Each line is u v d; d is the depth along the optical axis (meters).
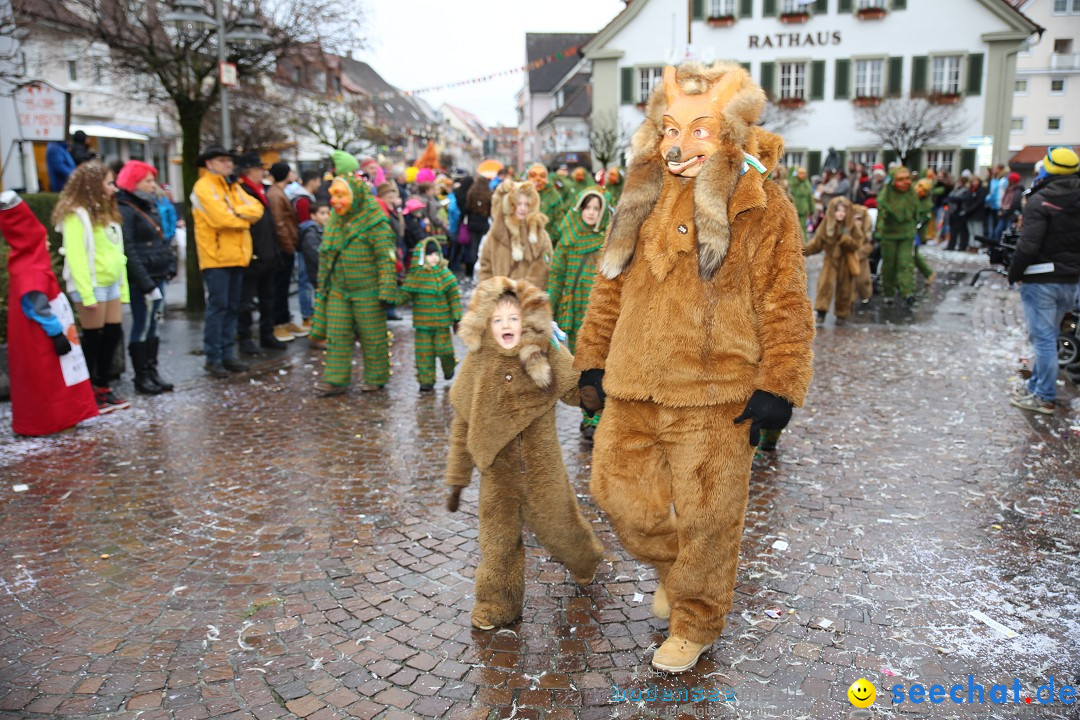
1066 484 5.02
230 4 11.31
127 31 10.52
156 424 6.50
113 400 6.95
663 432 2.99
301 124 20.70
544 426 3.38
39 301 5.91
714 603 3.06
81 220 6.38
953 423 6.29
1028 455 5.54
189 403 7.16
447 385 7.90
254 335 10.66
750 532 4.35
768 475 5.21
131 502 4.88
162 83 11.26
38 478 5.27
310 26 11.68
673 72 3.04
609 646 3.31
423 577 3.93
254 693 3.01
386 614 3.58
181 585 3.86
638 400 3.01
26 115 10.91
